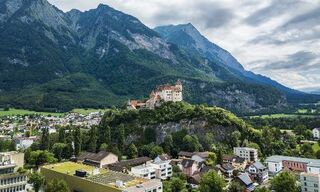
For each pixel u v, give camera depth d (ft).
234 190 577.02
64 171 589.73
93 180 519.60
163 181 652.48
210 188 557.33
